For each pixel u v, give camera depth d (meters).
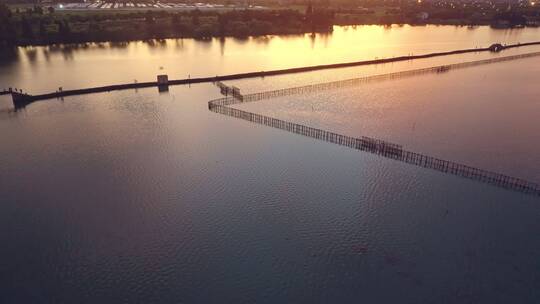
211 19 190.25
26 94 84.50
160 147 64.38
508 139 69.06
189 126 73.12
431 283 37.22
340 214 47.41
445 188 52.91
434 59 140.50
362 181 54.53
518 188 52.47
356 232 44.28
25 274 37.88
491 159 61.56
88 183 53.44
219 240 42.78
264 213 47.50
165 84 97.62
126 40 161.88
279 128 72.12
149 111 80.81
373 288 36.62
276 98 90.56
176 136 68.62
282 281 37.41
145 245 41.84
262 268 38.94
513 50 159.88
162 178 54.91
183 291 36.16
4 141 66.00
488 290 36.44
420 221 46.22
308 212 47.72
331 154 62.28
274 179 54.91
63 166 57.88
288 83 103.88
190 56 136.75
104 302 34.91
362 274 38.28
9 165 57.94
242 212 47.62
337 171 57.16
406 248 41.81
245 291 36.25
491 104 87.94
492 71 120.44
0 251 40.75
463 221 46.19
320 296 35.78
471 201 50.03
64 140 66.69
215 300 35.22
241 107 83.88
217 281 37.31
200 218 46.38
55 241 42.22
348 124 75.19
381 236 43.66
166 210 47.78
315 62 130.75
